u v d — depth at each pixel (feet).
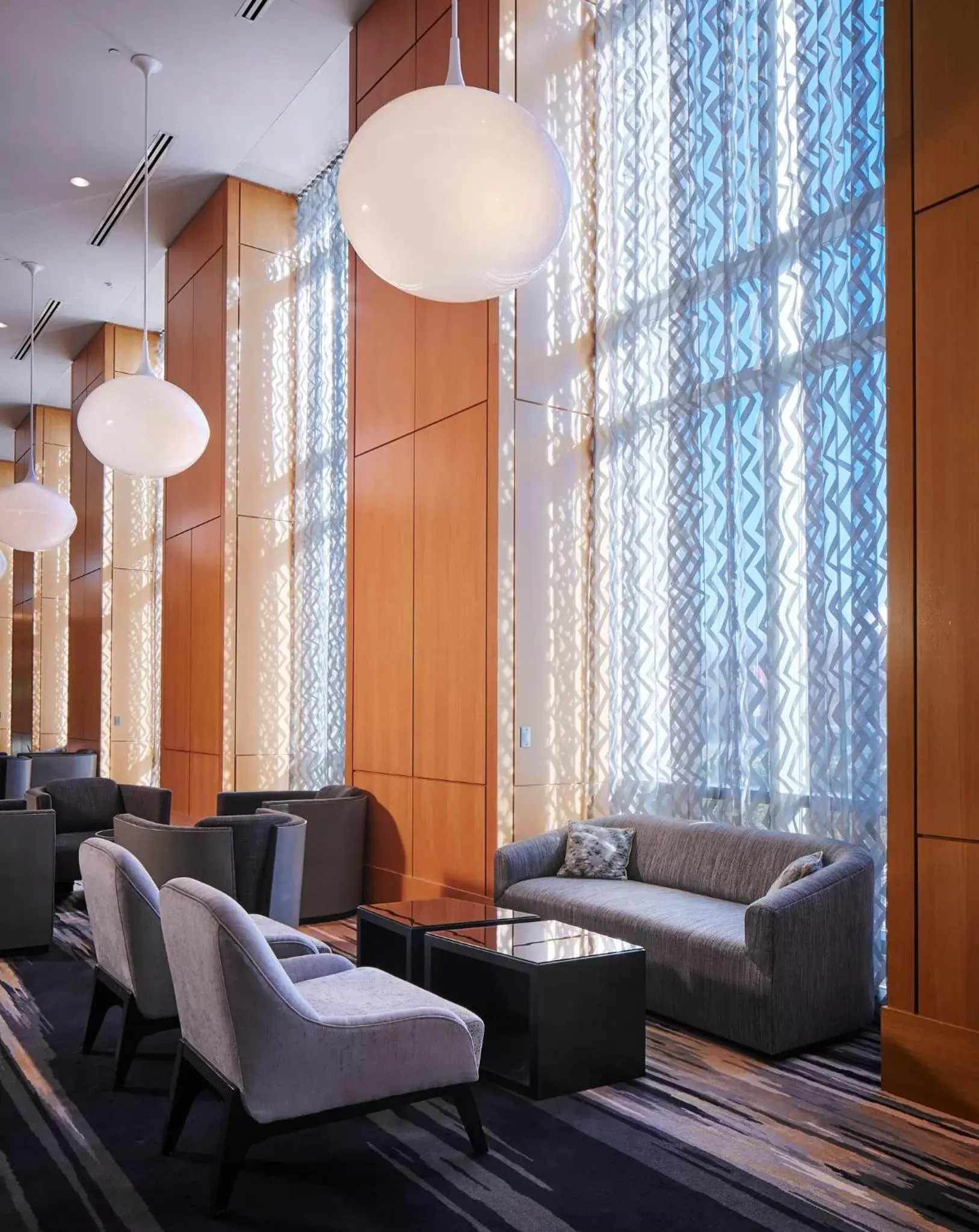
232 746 28.86
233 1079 9.16
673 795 18.15
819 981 13.42
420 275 12.18
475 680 19.10
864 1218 9.04
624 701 19.29
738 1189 9.57
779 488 16.47
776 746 16.37
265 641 29.66
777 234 16.72
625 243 19.83
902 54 12.32
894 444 12.21
